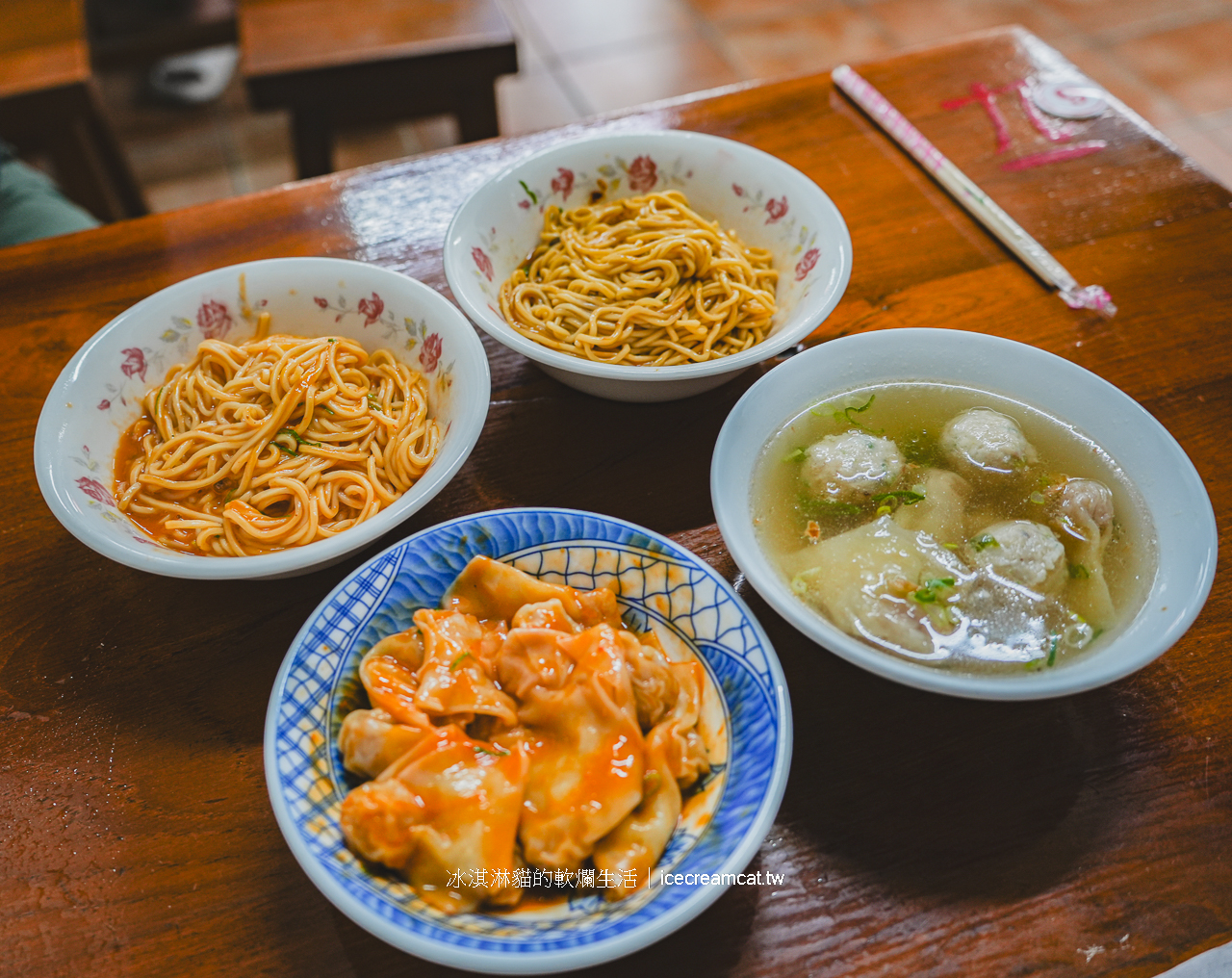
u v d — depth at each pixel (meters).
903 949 0.32
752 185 0.50
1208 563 0.34
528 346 0.41
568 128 0.60
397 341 0.46
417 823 0.32
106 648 0.39
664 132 0.51
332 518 0.42
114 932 0.33
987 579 0.37
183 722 0.37
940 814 0.35
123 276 0.52
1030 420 0.42
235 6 1.16
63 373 0.41
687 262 0.48
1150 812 0.35
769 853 0.34
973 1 1.37
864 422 0.42
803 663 0.38
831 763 0.36
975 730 0.37
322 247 0.53
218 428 0.43
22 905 0.33
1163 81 1.21
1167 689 0.37
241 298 0.46
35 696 0.38
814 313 0.43
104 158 0.87
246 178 1.17
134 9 1.14
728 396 0.47
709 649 0.36
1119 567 0.37
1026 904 0.33
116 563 0.41
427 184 0.57
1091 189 0.56
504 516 0.38
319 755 0.34
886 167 0.58
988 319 0.50
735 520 0.36
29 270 0.52
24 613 0.40
